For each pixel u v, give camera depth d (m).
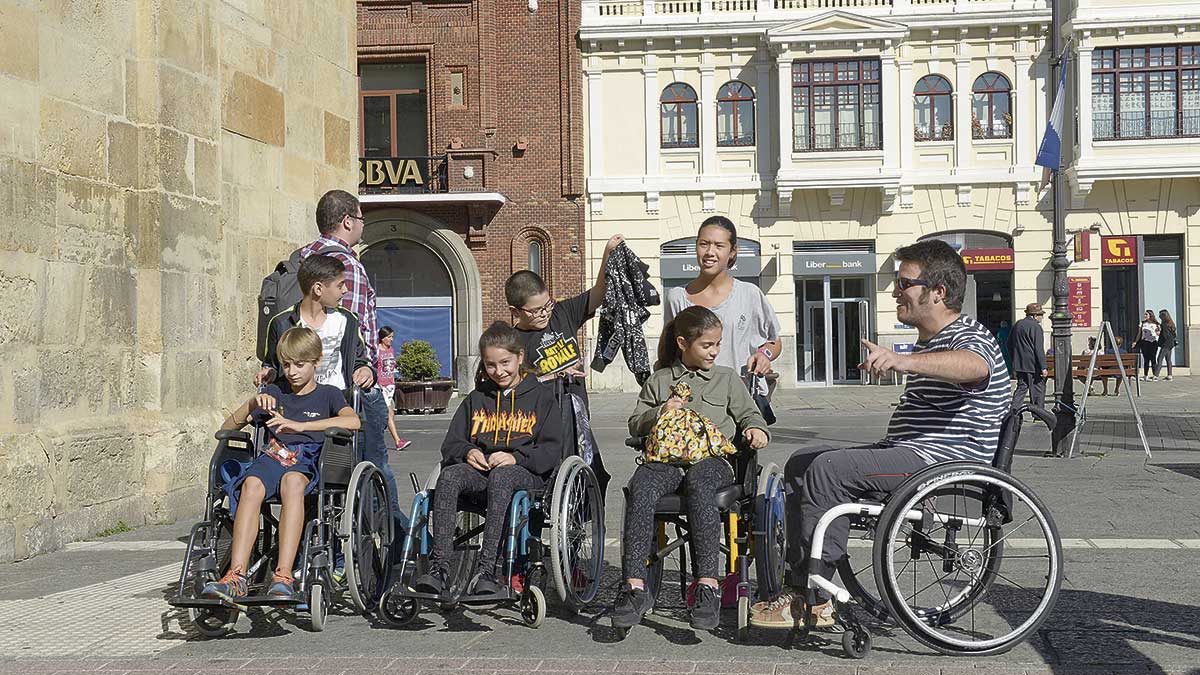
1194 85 31.73
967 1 32.56
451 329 33.59
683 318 5.98
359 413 6.57
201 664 5.30
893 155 32.50
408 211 33.16
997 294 33.09
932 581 5.50
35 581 7.41
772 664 5.10
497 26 33.31
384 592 6.14
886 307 32.97
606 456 15.30
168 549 8.52
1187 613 5.91
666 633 5.77
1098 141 31.91
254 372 11.39
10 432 8.31
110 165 9.55
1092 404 23.78
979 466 5.18
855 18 32.12
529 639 5.68
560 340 6.52
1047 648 5.26
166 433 9.88
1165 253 32.50
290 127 12.06
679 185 33.19
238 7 11.14
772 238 33.16
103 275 9.45
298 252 7.32
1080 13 31.66
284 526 5.79
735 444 5.97
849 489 5.38
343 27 13.19
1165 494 10.60
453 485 5.95
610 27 32.88
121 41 9.70
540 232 33.31
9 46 8.41
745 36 33.00
